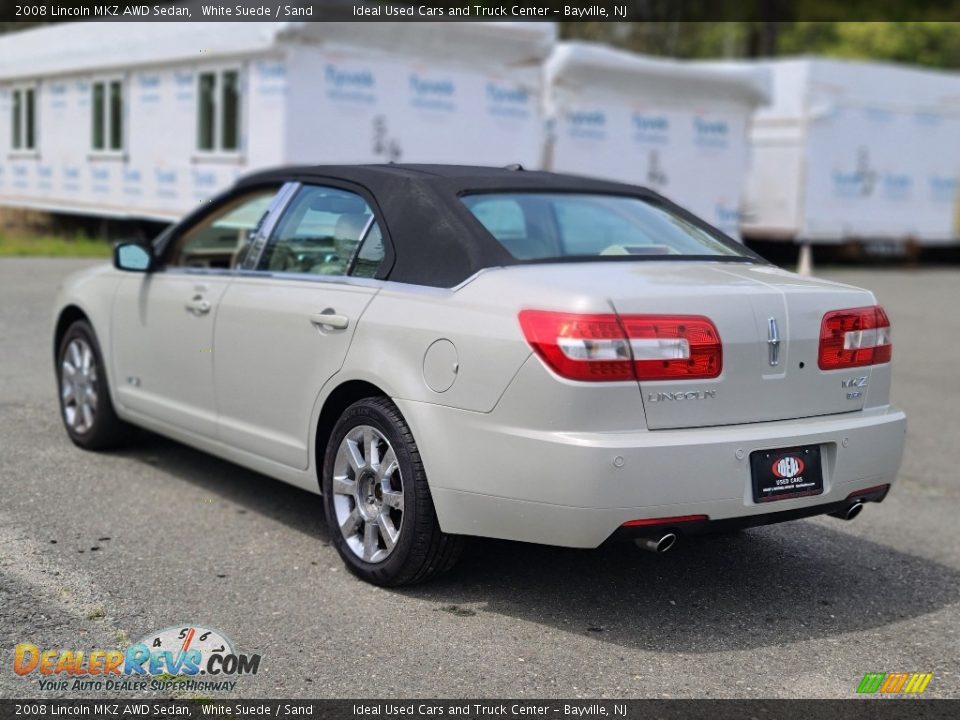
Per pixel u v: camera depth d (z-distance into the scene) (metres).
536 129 14.18
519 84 13.95
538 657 3.77
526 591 4.36
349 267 4.58
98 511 5.05
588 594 4.37
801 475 4.03
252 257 5.10
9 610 3.92
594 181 5.21
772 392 4.02
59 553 4.49
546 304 3.80
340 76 12.58
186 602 4.09
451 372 3.97
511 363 3.80
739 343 3.92
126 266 5.57
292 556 4.62
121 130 15.11
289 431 4.73
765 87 16.75
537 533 3.81
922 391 9.30
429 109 13.27
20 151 17.48
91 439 6.00
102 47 15.19
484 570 4.56
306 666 3.62
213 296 5.14
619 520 3.71
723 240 5.01
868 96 19.33
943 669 3.87
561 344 3.71
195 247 5.52
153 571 4.37
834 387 4.20
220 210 5.47
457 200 4.45
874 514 5.76
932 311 14.69
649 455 3.70
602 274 4.07
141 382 5.66
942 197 20.89
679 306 3.85
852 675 3.78
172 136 14.12
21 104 17.41
